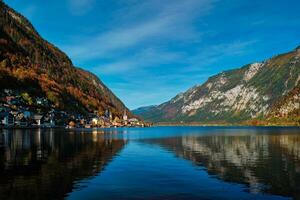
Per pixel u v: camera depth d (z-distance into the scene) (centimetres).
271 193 4081
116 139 15475
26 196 3812
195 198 3844
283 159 7381
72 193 3994
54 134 18525
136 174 5325
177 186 4447
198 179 4944
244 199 3812
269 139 15275
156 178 5000
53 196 3844
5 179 4712
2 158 6975
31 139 13288
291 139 15112
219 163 6750
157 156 8019
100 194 3969
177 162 6869
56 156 7481
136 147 10781
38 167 5800
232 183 4653
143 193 4047
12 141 11881
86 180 4747
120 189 4238
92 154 8144
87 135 18975
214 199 3809
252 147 10788
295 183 4644
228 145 11750
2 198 3722
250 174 5384
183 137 18112
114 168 5925
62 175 5094
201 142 13538
